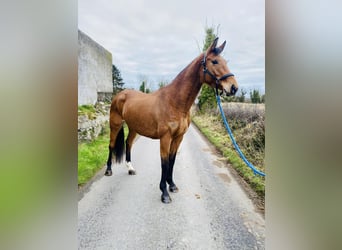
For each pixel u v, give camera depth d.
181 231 1.68
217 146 2.72
